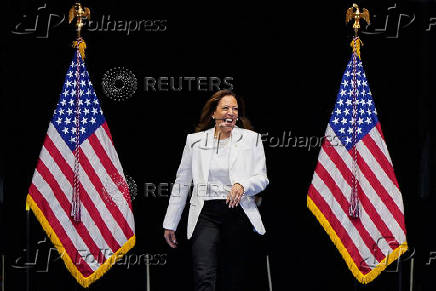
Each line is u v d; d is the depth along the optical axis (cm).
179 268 1148
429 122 1091
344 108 1028
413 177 1091
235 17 1141
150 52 1138
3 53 1085
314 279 1143
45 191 1002
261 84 1148
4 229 1080
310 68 1145
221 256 902
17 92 1093
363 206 1016
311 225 1148
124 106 1147
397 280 1103
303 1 1137
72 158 1011
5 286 1077
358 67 1029
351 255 1009
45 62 1100
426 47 1092
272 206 1152
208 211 893
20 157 1091
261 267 1141
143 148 1149
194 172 911
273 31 1143
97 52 1132
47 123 1101
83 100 1022
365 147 1022
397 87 1105
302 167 1152
